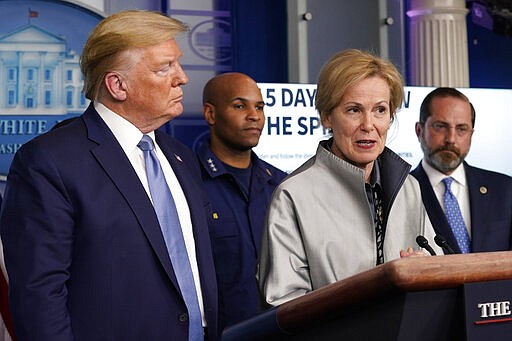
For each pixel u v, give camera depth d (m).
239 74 3.36
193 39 4.35
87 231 1.71
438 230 3.23
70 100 3.95
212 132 3.31
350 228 1.67
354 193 1.69
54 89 3.93
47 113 3.91
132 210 1.75
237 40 4.43
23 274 1.67
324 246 1.65
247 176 3.26
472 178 3.37
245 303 3.05
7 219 1.73
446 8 4.79
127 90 1.82
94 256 1.71
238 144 3.24
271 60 4.51
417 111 3.78
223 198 3.15
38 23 3.94
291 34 4.54
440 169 3.36
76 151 1.77
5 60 3.87
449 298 0.92
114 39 1.81
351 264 1.65
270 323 1.08
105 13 4.09
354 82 1.66
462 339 0.92
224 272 3.04
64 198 1.71
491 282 0.92
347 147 1.69
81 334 1.69
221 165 3.20
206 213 2.05
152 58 1.81
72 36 3.99
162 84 1.82
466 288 0.91
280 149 3.63
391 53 4.75
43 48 3.93
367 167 1.76
